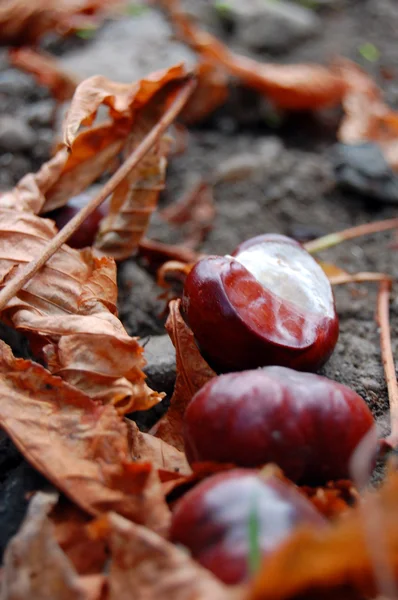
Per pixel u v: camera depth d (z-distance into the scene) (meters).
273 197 0.37
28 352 0.25
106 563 0.20
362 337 0.28
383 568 0.17
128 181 0.27
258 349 0.22
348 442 0.20
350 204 0.37
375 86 0.48
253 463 0.20
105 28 0.50
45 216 0.27
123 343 0.22
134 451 0.22
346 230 0.35
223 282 0.22
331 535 0.17
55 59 0.46
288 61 0.51
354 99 0.44
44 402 0.21
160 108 0.28
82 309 0.23
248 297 0.22
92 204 0.25
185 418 0.20
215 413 0.20
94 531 0.19
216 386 0.20
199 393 0.20
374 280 0.29
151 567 0.18
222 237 0.34
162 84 0.28
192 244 0.34
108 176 0.34
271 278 0.24
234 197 0.38
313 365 0.23
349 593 0.18
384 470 0.23
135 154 0.26
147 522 0.20
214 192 0.38
